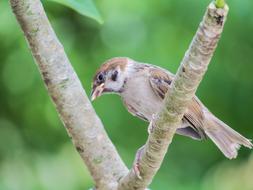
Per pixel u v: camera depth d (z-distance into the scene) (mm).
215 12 4246
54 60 5605
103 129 5785
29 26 5531
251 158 12797
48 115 13180
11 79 13094
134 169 5312
